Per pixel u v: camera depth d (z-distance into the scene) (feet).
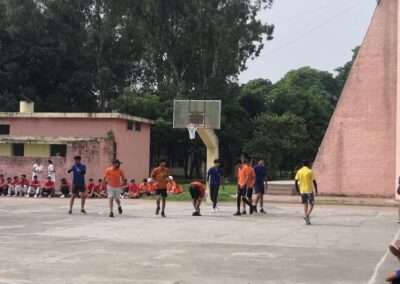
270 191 95.30
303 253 32.73
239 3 152.25
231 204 74.02
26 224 47.32
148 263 29.07
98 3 164.55
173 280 24.94
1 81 152.35
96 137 103.40
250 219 53.67
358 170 91.97
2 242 36.47
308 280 25.17
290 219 54.13
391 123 90.94
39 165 93.15
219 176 62.34
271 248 34.55
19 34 154.10
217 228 45.19
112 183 55.42
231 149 157.58
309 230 44.55
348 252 33.27
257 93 184.96
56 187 98.89
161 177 55.67
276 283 24.48
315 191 50.70
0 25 155.53
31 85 156.04
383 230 45.19
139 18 148.15
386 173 90.53
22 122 110.11
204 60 154.61
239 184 58.44
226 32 146.72
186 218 53.78
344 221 52.90
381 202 81.61
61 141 101.91
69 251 32.83
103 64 167.12
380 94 91.81
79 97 164.25
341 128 93.45
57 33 163.84
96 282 24.47
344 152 92.84
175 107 73.72
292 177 163.63
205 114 72.43
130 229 43.93
